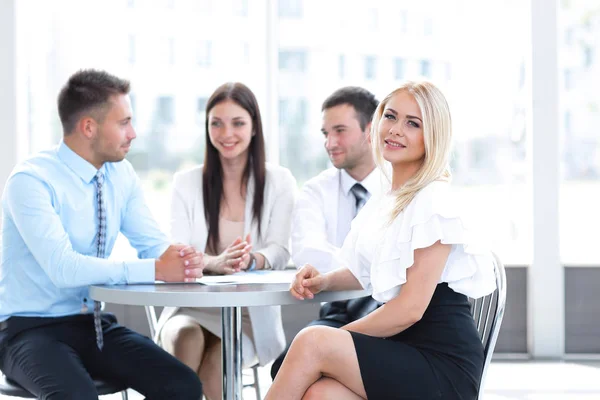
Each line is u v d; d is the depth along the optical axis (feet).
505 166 15.87
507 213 15.87
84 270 7.69
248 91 10.04
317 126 15.67
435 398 6.61
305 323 15.44
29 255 8.17
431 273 6.81
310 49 15.62
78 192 8.35
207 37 15.42
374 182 9.87
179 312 9.88
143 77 15.30
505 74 15.75
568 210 15.94
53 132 15.29
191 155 15.46
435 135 7.07
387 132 7.29
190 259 7.74
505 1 15.67
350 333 6.68
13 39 14.56
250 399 13.10
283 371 6.58
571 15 15.78
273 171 10.39
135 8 15.25
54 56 15.17
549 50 15.40
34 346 7.68
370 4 15.57
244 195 10.27
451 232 6.78
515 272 15.81
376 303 9.16
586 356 15.80
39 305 8.14
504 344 15.85
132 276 7.73
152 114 15.35
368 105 9.74
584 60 15.80
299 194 10.18
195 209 10.21
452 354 6.78
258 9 15.49
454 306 6.98
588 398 12.71
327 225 9.92
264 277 8.32
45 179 8.09
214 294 6.82
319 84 15.66
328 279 7.48
